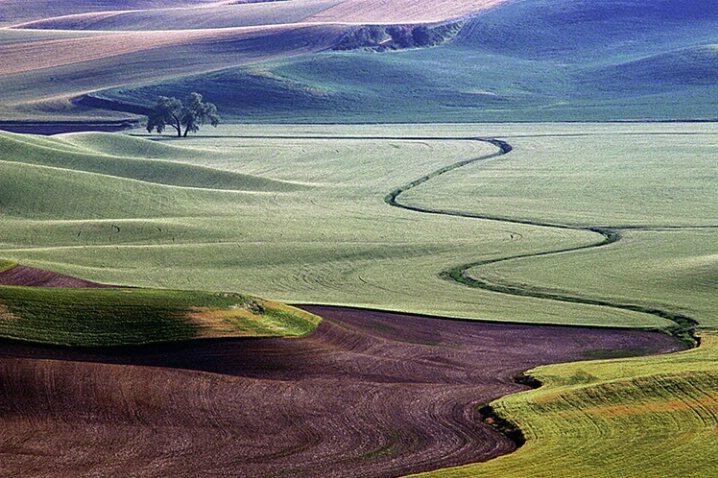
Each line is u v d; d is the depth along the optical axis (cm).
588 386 12275
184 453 10144
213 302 15100
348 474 9688
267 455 10181
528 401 11812
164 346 13500
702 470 9594
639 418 11144
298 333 14812
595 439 10494
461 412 11725
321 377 13088
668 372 12769
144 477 9475
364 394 12356
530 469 9612
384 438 10762
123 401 11400
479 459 10138
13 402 11081
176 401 11562
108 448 10181
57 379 11681
